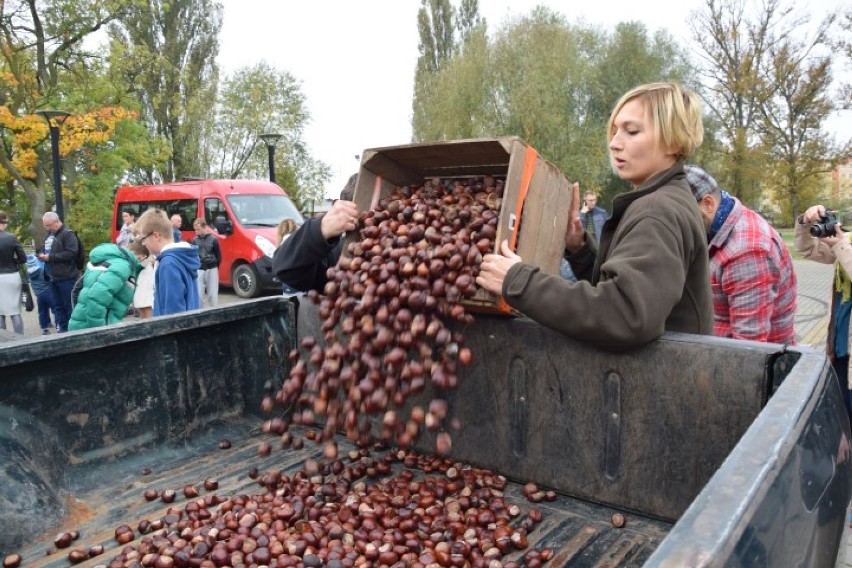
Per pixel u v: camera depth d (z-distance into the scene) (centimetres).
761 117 2941
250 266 1420
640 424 216
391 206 251
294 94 3331
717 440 200
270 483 255
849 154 2806
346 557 205
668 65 3544
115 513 238
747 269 297
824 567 147
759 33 2864
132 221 1165
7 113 2009
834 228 361
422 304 223
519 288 201
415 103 4394
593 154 3172
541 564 200
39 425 236
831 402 165
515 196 214
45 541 221
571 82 3173
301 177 3478
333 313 253
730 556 89
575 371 229
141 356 269
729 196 308
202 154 3300
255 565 203
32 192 2209
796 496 120
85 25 2289
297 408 319
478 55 3259
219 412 299
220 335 298
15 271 968
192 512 235
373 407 235
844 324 372
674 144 217
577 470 234
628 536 213
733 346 194
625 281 188
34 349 229
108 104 2409
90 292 536
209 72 3562
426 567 199
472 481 251
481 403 257
